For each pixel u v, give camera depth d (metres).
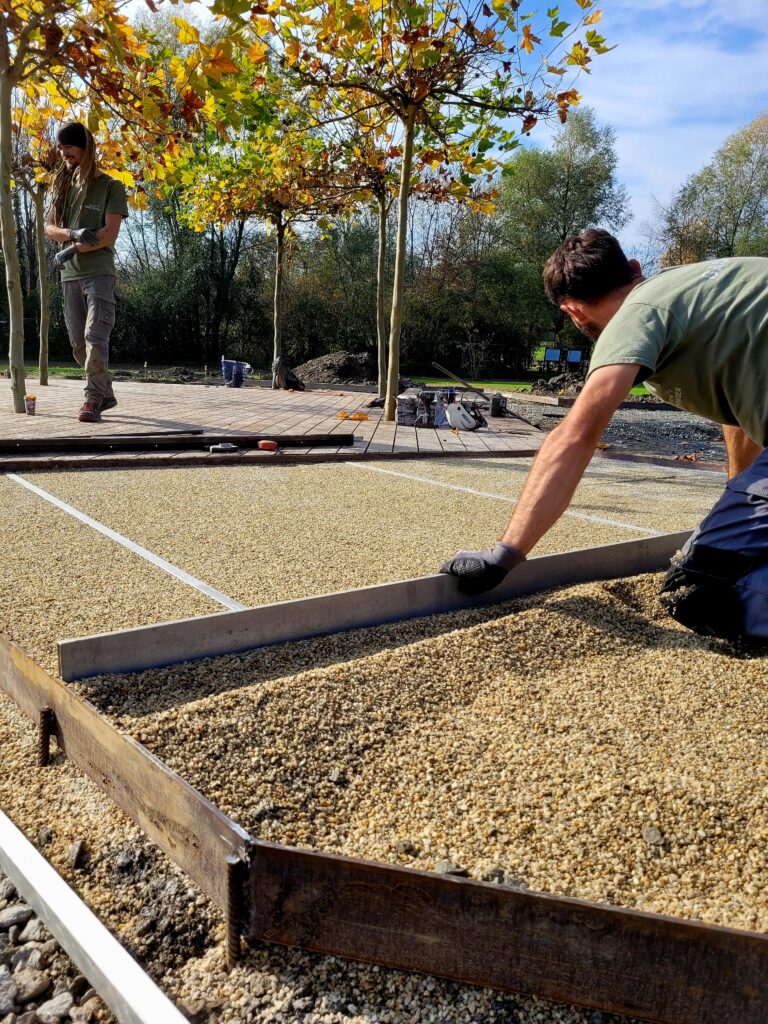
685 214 30.83
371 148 10.34
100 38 5.44
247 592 2.66
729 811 1.55
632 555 3.08
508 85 7.74
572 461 2.08
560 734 1.83
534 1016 1.17
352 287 30.42
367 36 7.05
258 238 29.16
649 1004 1.14
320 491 4.51
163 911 1.33
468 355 30.34
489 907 1.16
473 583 2.31
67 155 5.73
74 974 1.26
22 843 1.44
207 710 1.75
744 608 2.24
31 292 24.75
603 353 1.99
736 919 1.27
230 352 29.69
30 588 2.57
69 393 9.05
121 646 1.93
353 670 1.99
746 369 1.95
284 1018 1.15
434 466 5.74
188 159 10.13
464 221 30.53
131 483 4.41
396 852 1.40
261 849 1.19
